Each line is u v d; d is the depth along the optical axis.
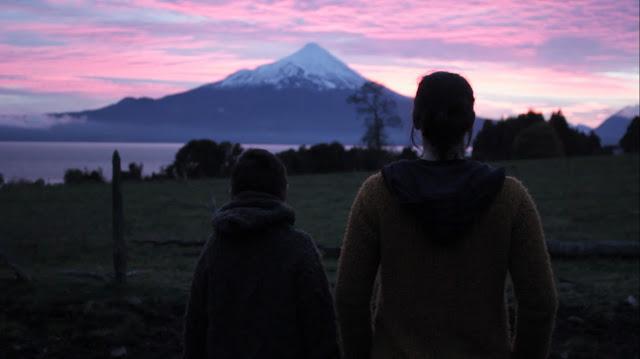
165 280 7.69
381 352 1.97
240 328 2.44
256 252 2.48
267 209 2.52
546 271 1.91
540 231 1.95
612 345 5.78
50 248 10.33
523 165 27.72
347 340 2.08
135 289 6.91
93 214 14.65
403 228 1.95
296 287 2.48
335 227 12.78
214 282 2.50
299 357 2.48
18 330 5.64
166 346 5.56
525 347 1.96
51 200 17.16
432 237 1.91
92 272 7.79
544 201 16.91
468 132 2.05
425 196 1.87
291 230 2.56
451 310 1.92
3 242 10.52
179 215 14.80
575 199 17.22
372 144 42.91
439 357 1.89
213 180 24.59
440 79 2.02
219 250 2.54
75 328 5.74
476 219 1.91
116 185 7.04
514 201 1.93
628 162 28.33
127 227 12.84
